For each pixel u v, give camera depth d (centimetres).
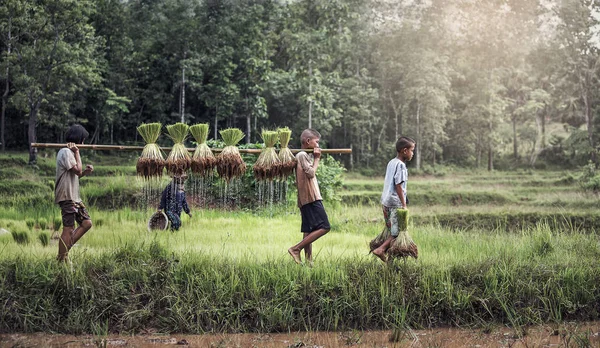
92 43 3419
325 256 699
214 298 574
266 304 572
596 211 1697
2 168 2978
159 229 999
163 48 4531
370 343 526
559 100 6034
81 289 566
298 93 4331
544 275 655
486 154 6178
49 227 1059
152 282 593
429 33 5812
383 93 5566
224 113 4216
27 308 552
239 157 657
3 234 884
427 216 1578
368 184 3269
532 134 5938
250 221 1141
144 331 550
